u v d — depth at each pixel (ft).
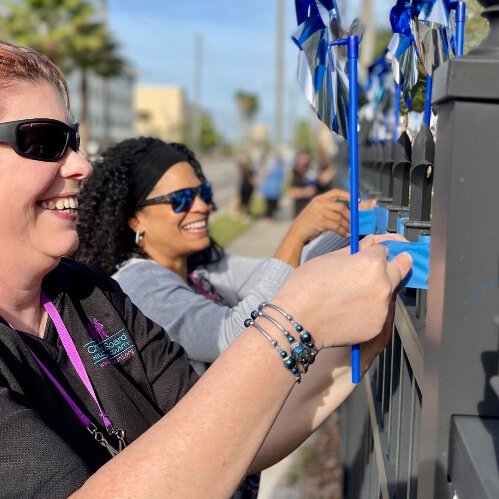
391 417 5.41
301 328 3.07
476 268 2.96
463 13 4.07
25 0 68.95
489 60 2.82
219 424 2.87
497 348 3.00
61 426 3.69
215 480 2.83
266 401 2.98
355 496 8.96
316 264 3.24
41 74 3.87
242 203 59.41
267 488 12.32
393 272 3.30
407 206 5.17
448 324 3.01
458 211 2.94
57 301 4.16
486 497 2.43
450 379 3.04
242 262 8.53
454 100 2.88
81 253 7.39
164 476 2.77
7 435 3.01
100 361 4.19
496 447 2.76
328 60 4.40
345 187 13.47
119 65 77.41
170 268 7.70
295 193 50.78
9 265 3.81
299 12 4.24
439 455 3.08
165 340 4.71
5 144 3.62
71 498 2.80
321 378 4.45
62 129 3.78
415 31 4.14
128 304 4.64
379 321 3.21
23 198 3.68
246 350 3.04
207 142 329.11
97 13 72.18
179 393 4.59
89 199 7.33
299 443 4.47
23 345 3.65
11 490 2.90
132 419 4.18
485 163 2.90
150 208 7.42
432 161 4.08
